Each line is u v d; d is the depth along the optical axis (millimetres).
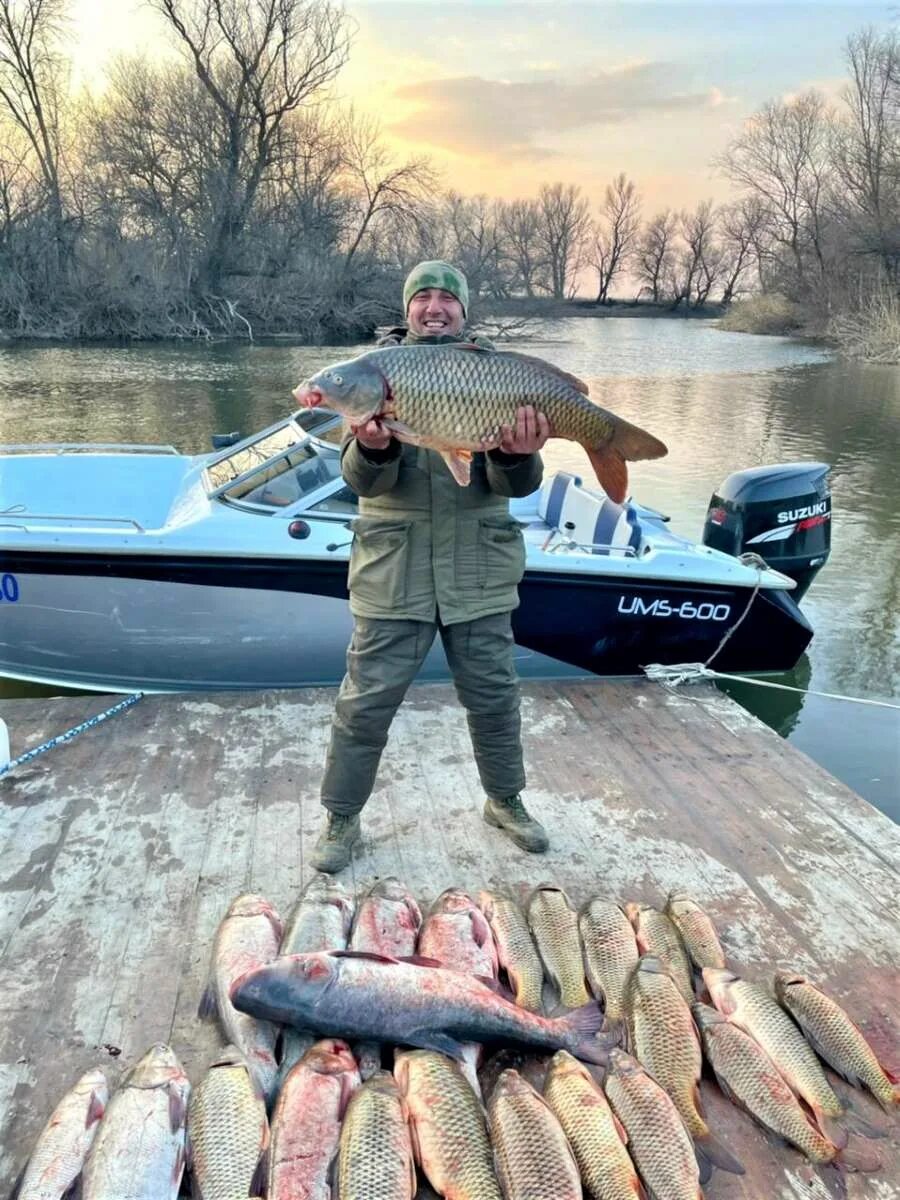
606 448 2898
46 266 29141
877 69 37531
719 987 2658
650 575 5230
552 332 40031
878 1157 2262
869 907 3188
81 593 5023
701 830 3643
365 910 2883
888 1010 2717
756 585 5391
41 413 15031
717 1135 2314
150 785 3861
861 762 5633
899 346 29281
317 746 4227
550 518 6547
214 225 31406
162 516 6766
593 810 3768
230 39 31281
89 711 4531
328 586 5078
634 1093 2266
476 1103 2232
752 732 4512
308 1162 2104
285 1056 2402
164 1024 2611
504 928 2910
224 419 14766
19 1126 2297
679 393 20438
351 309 31625
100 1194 1989
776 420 16844
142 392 17266
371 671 3152
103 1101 2242
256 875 3281
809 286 42031
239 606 5078
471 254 36688
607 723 4578
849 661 6980
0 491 6543
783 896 3244
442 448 2822
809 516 6188
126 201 31469
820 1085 2391
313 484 5227
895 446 14500
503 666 3262
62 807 3684
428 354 2740
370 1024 2375
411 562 3086
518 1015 2475
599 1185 2088
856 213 40031
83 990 2725
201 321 30312
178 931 2986
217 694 4742
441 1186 2082
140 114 32000
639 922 2941
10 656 5270
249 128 32438
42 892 3160
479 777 3957
